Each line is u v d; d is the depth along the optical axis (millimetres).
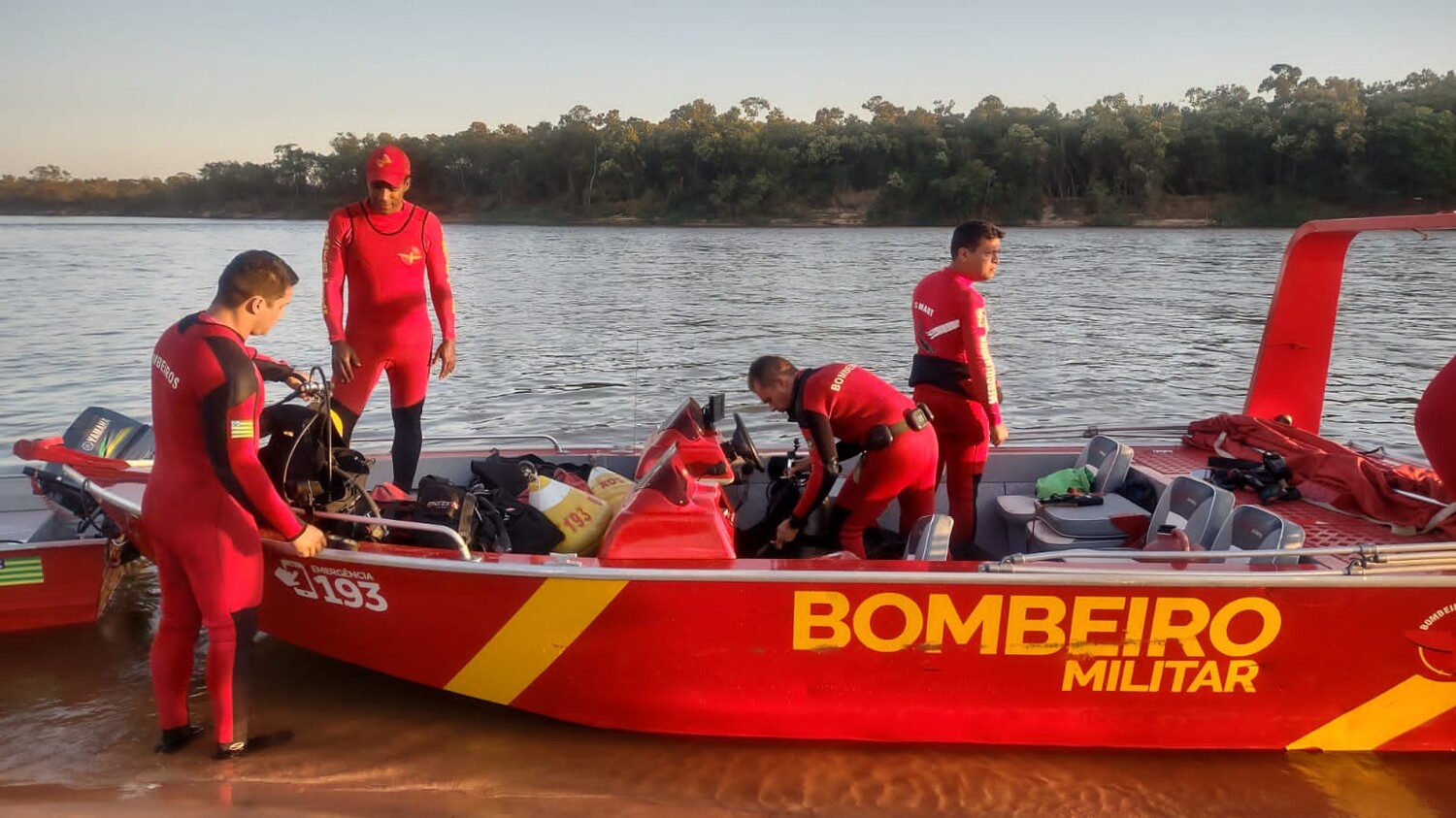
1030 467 5219
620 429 8734
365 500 3852
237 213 125500
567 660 3518
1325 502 4254
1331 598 3312
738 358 12711
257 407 3289
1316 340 5078
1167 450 5258
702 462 4004
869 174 83250
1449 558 3336
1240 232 57438
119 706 3883
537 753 3590
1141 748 3594
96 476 4223
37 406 9242
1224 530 3809
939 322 4414
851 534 4191
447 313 5086
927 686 3473
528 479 4199
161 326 14516
